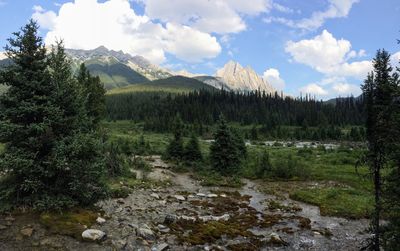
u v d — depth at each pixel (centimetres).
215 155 4594
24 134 1794
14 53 1862
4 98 1770
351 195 3319
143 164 4697
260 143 9744
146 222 2052
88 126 2103
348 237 2153
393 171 1371
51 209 1797
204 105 18162
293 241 2047
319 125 15050
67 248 1530
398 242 1318
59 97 1902
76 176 1827
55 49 2003
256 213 2705
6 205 1736
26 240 1538
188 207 2719
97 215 1923
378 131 1551
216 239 1953
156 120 14012
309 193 3441
